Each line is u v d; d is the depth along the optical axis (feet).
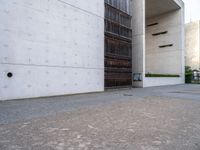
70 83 45.68
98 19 55.11
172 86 81.66
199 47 160.25
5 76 33.14
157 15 115.34
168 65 110.22
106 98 37.93
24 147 11.87
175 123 18.06
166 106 28.14
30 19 37.27
